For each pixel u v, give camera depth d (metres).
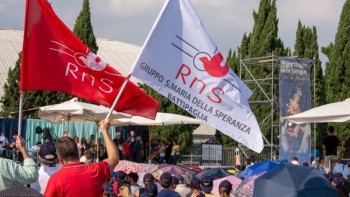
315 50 47.22
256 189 8.98
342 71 47.28
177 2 9.58
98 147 27.92
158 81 9.56
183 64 9.64
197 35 9.62
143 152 33.25
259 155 37.00
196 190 11.22
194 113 9.70
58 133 37.84
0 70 56.47
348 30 47.97
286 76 30.66
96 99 9.67
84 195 6.83
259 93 40.16
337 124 44.38
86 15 46.78
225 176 16.06
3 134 29.88
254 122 9.75
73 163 6.93
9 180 7.43
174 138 43.72
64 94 44.38
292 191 8.62
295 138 30.52
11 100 44.41
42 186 8.59
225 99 9.70
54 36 9.63
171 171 16.14
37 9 9.59
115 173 13.98
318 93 44.97
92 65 9.63
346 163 23.28
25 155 7.72
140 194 11.02
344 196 13.97
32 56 9.57
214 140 47.41
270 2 44.44
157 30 9.52
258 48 43.78
